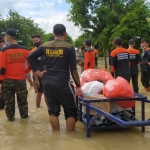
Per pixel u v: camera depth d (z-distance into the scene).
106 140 4.19
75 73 4.38
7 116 5.36
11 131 4.71
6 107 5.32
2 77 5.25
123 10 18.42
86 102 4.34
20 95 5.40
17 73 5.27
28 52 5.40
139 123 3.37
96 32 19.56
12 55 5.16
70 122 4.59
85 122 4.75
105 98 4.41
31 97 7.96
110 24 17.75
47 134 4.50
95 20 19.08
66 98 4.50
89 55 8.80
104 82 5.20
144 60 7.77
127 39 15.70
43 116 5.73
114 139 4.23
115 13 17.81
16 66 5.24
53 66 4.45
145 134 4.48
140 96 4.65
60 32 4.48
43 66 5.78
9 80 5.24
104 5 18.42
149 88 8.00
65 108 4.59
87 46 9.00
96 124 4.38
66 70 4.47
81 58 12.90
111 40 16.19
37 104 6.56
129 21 15.70
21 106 5.52
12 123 5.22
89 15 19.27
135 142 4.09
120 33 15.61
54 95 4.50
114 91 4.38
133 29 15.55
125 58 6.46
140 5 17.08
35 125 5.07
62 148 3.86
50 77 4.44
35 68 4.54
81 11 19.23
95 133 4.54
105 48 18.05
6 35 5.24
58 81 4.39
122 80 4.55
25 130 4.75
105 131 4.64
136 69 7.82
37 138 4.30
